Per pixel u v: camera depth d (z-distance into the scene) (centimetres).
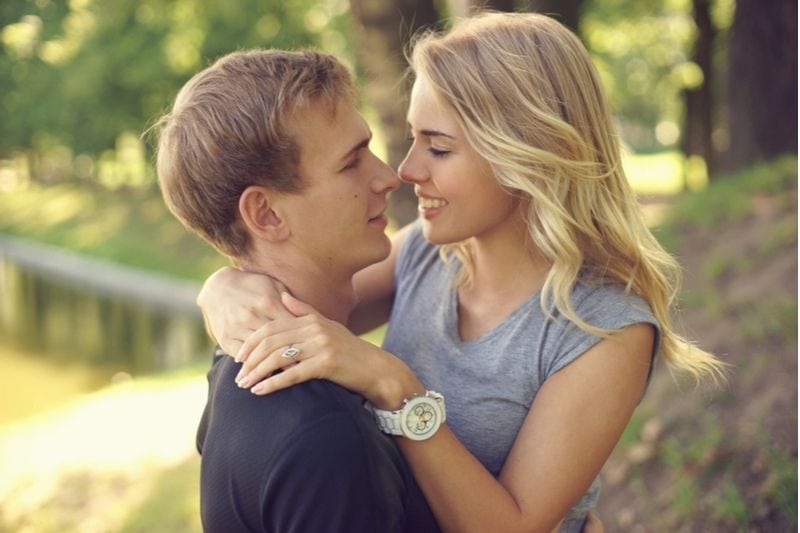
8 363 1477
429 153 188
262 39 1823
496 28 187
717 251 560
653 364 183
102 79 2083
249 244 179
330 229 175
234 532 160
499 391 185
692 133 1653
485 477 169
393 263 226
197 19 1894
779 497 343
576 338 178
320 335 162
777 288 480
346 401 158
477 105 180
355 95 178
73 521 562
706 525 352
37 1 2202
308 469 150
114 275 2008
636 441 412
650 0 1784
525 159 177
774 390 397
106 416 731
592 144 187
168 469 596
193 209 178
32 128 2533
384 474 156
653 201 762
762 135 770
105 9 1877
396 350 208
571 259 179
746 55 773
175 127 176
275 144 169
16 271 2278
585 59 188
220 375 170
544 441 175
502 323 189
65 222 2541
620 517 383
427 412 165
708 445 384
